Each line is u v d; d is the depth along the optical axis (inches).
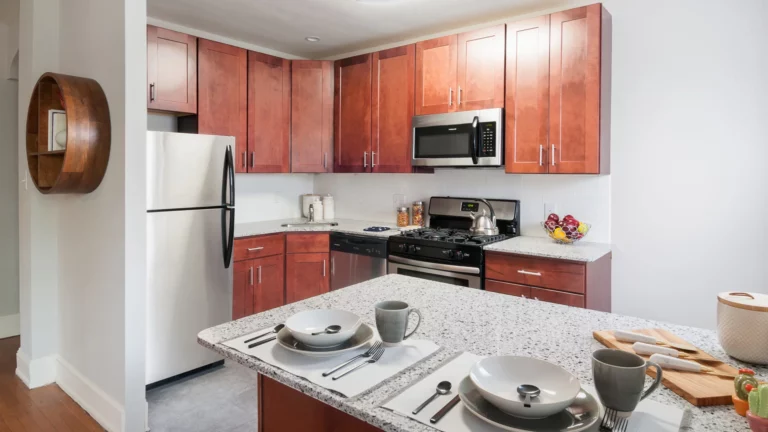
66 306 106.4
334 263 145.5
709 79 102.9
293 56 170.6
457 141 127.4
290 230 143.5
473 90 125.6
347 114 153.3
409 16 129.7
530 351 43.6
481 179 138.9
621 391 29.9
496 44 121.1
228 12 126.6
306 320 45.9
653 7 109.0
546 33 113.2
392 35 146.9
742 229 100.3
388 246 132.4
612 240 117.1
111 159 89.3
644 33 110.5
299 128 155.1
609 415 31.4
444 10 125.2
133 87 85.5
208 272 113.3
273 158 150.9
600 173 109.8
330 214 172.2
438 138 131.4
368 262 137.0
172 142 105.0
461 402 33.9
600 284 108.4
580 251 107.0
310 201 171.0
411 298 62.3
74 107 86.7
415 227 147.6
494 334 48.3
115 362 89.4
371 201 165.0
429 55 133.4
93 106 88.9
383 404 33.6
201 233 111.3
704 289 105.4
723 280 103.0
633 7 111.7
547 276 104.4
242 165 143.0
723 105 101.5
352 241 140.4
